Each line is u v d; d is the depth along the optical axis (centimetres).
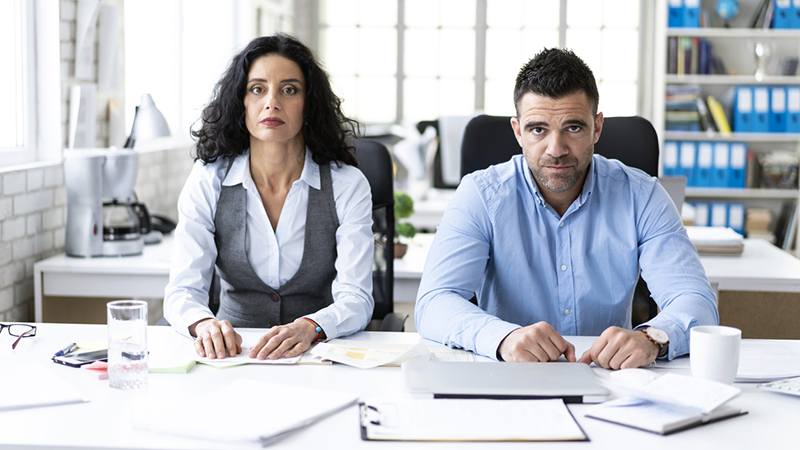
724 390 110
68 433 100
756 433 102
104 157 239
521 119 157
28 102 245
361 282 171
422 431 100
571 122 151
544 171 155
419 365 124
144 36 359
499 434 99
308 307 184
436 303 153
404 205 255
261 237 178
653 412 107
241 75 174
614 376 122
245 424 101
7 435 99
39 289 231
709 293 153
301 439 99
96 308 272
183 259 169
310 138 181
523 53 609
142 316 119
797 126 539
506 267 167
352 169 186
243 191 177
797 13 534
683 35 545
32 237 236
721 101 559
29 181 232
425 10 613
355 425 104
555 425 102
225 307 186
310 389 117
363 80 622
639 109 601
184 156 389
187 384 121
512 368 123
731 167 545
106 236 246
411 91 620
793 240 546
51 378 121
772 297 235
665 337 133
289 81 173
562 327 167
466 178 173
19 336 146
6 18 238
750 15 553
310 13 620
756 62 537
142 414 105
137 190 320
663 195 167
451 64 616
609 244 165
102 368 127
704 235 268
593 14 599
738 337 118
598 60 602
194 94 453
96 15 266
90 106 266
